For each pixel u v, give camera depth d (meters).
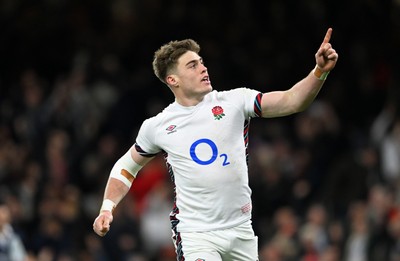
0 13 66.50
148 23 63.59
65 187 53.03
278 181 53.03
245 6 62.94
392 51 60.69
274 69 60.44
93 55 62.59
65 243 49.12
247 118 24.39
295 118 58.56
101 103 59.41
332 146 55.03
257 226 52.06
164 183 53.44
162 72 24.69
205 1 63.22
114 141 56.94
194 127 24.27
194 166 24.06
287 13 62.28
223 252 24.14
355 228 46.25
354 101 59.38
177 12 62.62
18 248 40.84
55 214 49.72
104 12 66.00
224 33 62.03
